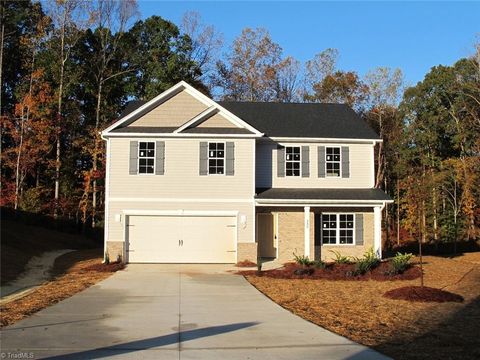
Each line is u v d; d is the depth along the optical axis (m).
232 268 22.80
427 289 15.73
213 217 24.58
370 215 26.12
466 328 10.95
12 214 35.47
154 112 25.47
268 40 51.50
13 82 44.72
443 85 49.50
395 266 21.16
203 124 25.30
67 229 39.81
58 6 42.62
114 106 45.59
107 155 24.42
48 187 42.94
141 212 24.23
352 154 26.72
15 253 25.36
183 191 24.50
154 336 9.68
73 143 42.53
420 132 50.38
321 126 27.50
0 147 37.94
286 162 26.34
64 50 43.25
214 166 24.72
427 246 44.06
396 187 51.72
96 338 9.48
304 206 24.83
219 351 8.53
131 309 12.90
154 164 24.50
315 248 25.73
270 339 9.46
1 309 12.90
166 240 24.34
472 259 31.27
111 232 24.14
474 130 46.56
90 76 45.28
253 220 24.58
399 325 11.23
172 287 17.22
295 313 12.52
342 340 9.41
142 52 47.25
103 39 45.12
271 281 19.16
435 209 46.09
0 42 41.03
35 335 9.70
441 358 8.25
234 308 13.13
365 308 13.49
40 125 39.31
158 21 47.06
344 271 20.91
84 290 16.50
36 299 14.71
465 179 44.81
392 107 51.69
